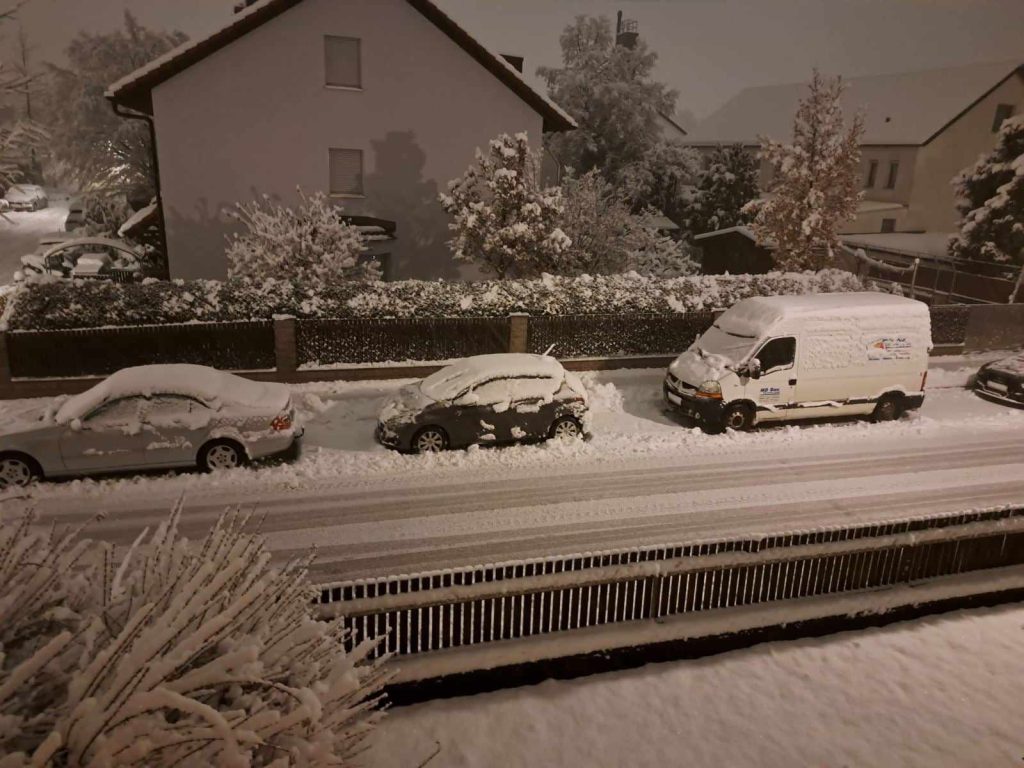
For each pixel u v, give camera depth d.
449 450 13.44
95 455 11.52
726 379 14.61
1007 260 30.58
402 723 6.68
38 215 45.91
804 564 8.32
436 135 23.78
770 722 6.95
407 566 9.55
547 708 7.00
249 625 3.82
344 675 3.82
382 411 13.75
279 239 18.09
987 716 7.15
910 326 15.46
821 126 23.64
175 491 11.50
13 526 3.94
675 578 7.83
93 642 3.46
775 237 24.50
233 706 3.51
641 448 14.05
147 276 25.39
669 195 46.00
